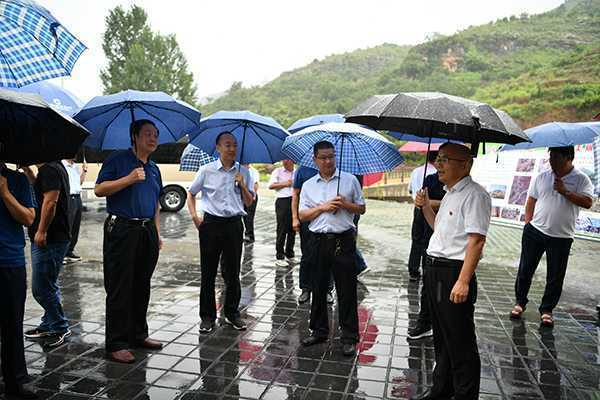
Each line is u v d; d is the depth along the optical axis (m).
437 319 3.12
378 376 3.69
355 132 3.71
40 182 3.94
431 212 3.46
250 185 4.62
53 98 4.47
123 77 34.16
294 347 4.20
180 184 13.22
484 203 2.94
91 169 13.10
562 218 4.80
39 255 4.07
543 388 3.58
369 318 5.02
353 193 4.05
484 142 3.13
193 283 6.23
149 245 3.90
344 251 4.03
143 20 35.81
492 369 3.89
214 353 4.04
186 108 3.93
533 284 6.61
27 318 4.72
